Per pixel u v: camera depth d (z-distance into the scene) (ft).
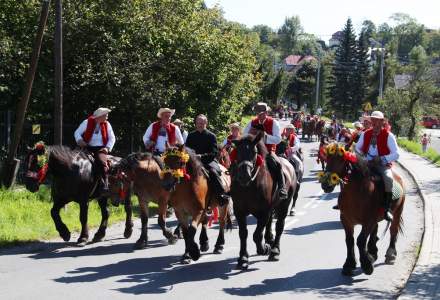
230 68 82.99
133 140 75.10
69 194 37.93
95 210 49.32
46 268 32.07
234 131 43.98
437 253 37.22
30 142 62.54
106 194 39.04
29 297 26.58
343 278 31.53
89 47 69.62
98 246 38.42
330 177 30.40
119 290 28.17
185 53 75.72
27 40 66.64
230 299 27.14
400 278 31.94
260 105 34.76
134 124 74.59
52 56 67.92
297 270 32.99
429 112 171.83
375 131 33.37
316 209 57.67
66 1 68.59
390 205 32.19
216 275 31.48
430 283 30.01
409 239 43.19
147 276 30.96
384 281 31.17
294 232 45.14
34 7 67.62
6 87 60.95
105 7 70.28
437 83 176.86
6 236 38.32
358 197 30.81
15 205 45.96
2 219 41.96
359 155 31.58
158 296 27.35
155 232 43.93
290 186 35.60
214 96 82.02
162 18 75.66
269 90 273.75
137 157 37.99
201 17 82.94
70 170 37.55
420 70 178.91
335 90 296.71
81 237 38.63
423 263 34.50
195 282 29.96
